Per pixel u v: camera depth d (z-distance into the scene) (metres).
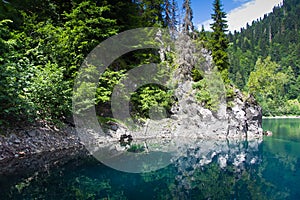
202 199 4.27
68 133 9.42
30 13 10.98
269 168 6.41
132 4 13.91
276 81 43.03
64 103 9.14
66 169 6.26
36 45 10.02
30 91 8.36
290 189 4.74
